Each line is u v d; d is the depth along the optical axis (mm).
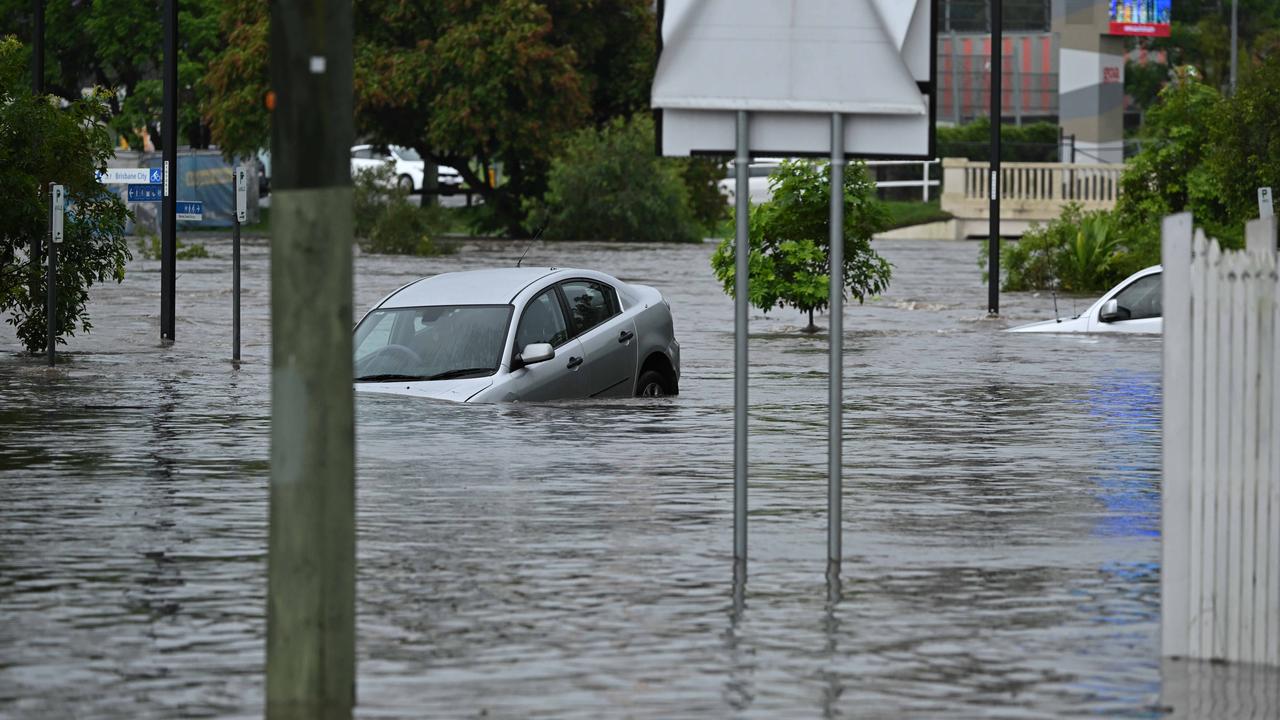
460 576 24516
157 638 21141
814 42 24469
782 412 44562
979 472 34438
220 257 123562
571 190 166125
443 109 171750
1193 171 96125
